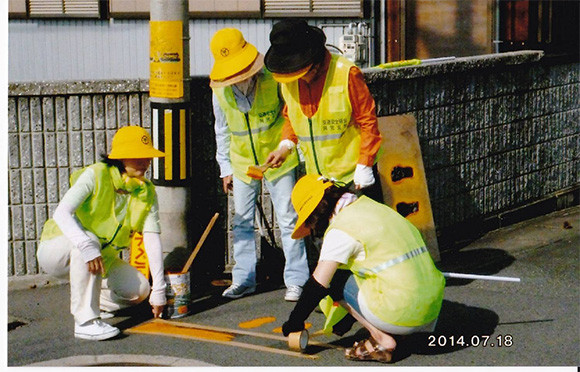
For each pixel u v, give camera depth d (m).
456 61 7.04
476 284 6.08
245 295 5.94
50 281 6.19
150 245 5.25
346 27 10.10
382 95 6.56
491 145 7.54
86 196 4.98
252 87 5.56
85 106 6.08
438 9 10.01
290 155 5.71
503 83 7.61
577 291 5.91
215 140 6.25
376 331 4.59
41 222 6.16
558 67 8.24
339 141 5.24
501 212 7.71
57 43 10.55
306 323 5.36
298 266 5.80
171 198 5.73
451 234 7.18
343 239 4.43
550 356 4.77
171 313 5.43
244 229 5.86
